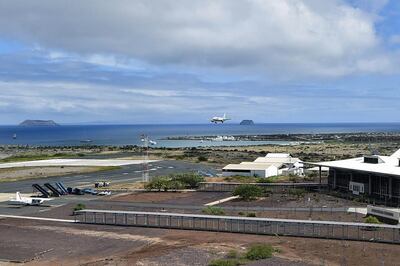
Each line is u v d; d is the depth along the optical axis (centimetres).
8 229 6931
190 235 6328
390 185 8469
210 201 9125
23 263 5253
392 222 6650
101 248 5797
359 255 5162
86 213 7894
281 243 5747
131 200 9462
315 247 5525
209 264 4909
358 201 8600
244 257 5106
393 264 4825
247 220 6619
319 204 8400
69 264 5162
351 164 9706
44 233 6644
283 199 9006
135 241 6088
